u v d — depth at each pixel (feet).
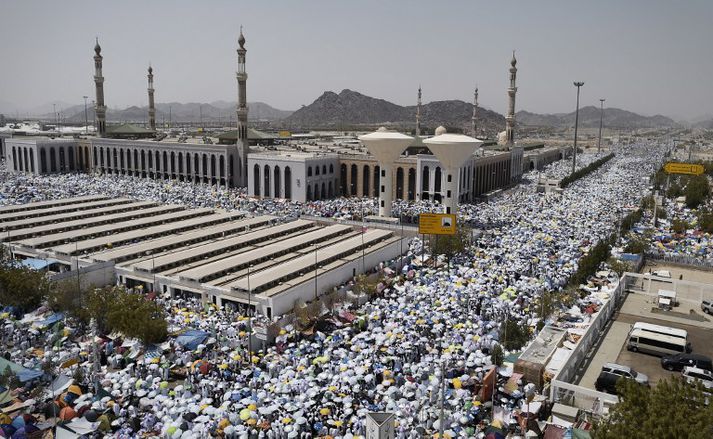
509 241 308.19
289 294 216.13
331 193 499.92
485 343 171.53
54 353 165.78
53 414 135.23
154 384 147.84
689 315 213.66
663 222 397.80
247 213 380.78
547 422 132.46
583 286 233.96
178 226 322.34
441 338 176.76
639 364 169.07
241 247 284.82
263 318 199.52
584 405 136.87
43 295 204.95
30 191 456.86
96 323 185.47
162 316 184.75
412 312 196.24
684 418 99.71
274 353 171.42
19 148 612.29
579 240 316.40
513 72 655.35
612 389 148.15
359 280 234.79
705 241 336.08
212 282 225.56
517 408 140.36
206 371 156.25
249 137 593.42
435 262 272.92
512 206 443.32
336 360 161.48
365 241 294.25
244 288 210.38
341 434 127.54
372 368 154.92
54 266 259.19
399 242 304.91
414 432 124.36
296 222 346.13
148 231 306.76
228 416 130.31
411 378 149.69
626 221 360.48
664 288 245.65
